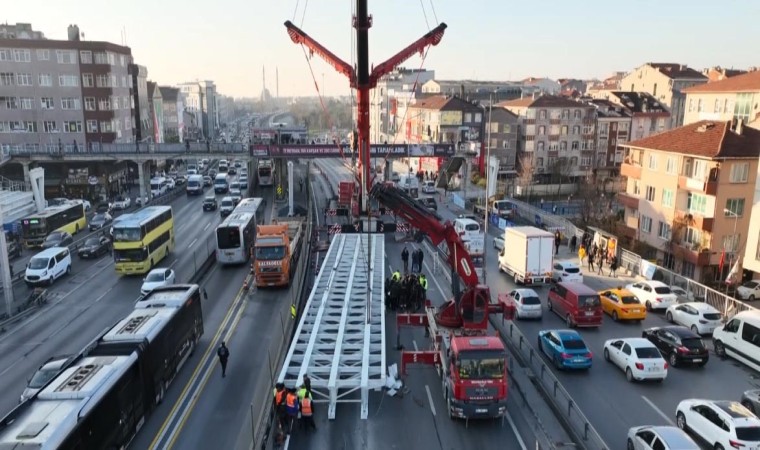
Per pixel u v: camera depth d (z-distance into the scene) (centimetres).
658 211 4906
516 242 3969
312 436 1989
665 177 4794
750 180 4294
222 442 1998
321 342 2433
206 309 3488
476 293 2498
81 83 7981
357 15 2523
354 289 3169
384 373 2120
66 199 6606
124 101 8819
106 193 7888
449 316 2570
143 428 2095
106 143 7381
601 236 4556
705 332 2950
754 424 1797
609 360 2633
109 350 2056
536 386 2384
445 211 7006
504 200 6712
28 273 4006
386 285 3500
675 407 2208
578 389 2356
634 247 5031
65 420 1574
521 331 3042
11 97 7731
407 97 12100
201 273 4306
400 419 2117
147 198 7419
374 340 2458
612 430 2025
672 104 9931
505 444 1941
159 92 12369
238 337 3017
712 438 1867
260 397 2192
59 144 7025
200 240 5416
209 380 2502
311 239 5222
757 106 5703
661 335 2711
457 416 2042
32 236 5159
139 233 4181
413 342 2881
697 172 4441
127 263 4184
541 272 3862
